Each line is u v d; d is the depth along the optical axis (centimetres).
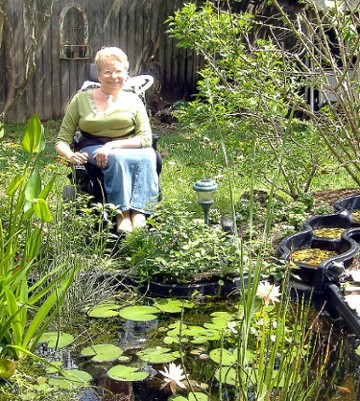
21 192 352
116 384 340
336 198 704
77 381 339
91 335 399
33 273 448
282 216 610
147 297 456
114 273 468
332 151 625
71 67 1285
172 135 1155
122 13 1331
